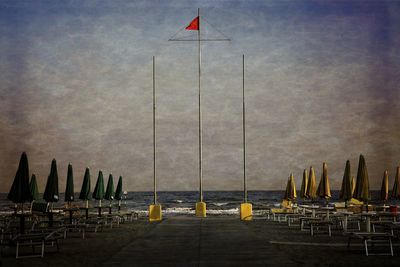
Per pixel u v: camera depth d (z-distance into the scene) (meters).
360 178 17.28
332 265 10.86
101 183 26.11
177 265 10.35
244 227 19.72
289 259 11.08
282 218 28.77
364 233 13.08
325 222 17.72
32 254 13.24
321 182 23.16
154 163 26.56
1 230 17.64
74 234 19.19
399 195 22.91
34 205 20.27
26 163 15.40
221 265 10.29
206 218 26.31
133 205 73.06
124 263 10.68
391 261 11.47
